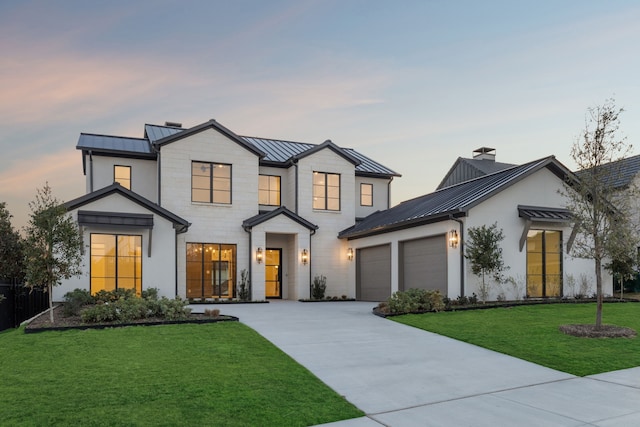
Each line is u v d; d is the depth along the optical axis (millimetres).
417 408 5832
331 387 6695
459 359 8406
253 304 18938
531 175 16766
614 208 10945
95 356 8008
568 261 17141
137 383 6461
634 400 6098
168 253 17906
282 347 9250
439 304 13758
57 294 16516
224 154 20859
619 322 11703
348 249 22734
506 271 15953
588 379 7156
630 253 11695
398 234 18734
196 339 9516
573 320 12008
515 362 8203
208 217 20391
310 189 22656
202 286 20188
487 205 15852
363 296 21531
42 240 11336
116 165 20500
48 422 4992
